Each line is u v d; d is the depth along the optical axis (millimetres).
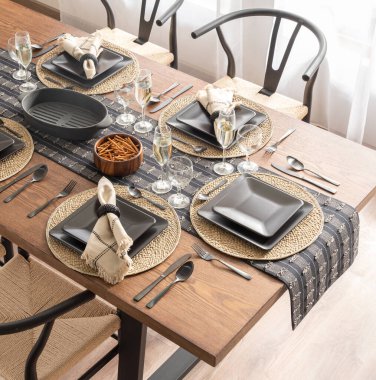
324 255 2047
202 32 3014
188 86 2684
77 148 2369
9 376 2031
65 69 2684
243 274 1951
